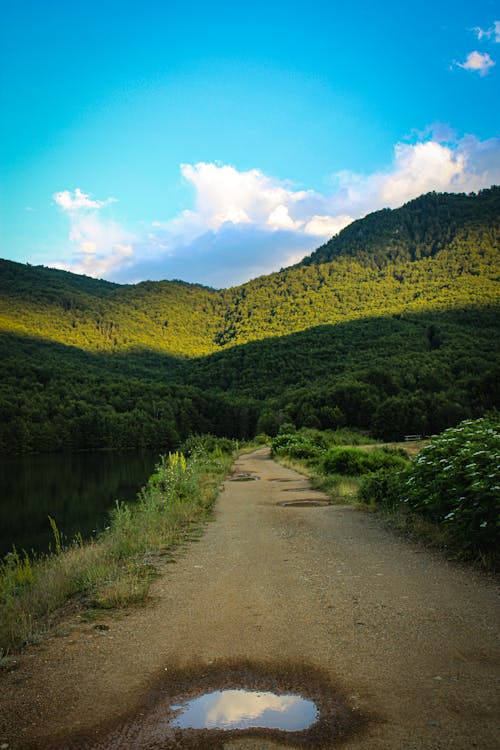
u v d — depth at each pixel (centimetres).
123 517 934
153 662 346
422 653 345
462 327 14412
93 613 459
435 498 729
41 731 262
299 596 488
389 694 290
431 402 7025
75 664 347
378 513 992
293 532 845
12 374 10888
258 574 581
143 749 244
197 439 3912
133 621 434
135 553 723
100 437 9188
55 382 10831
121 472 4750
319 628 400
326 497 1360
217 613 446
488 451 665
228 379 13725
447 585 505
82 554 767
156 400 10969
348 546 714
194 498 1248
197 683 313
